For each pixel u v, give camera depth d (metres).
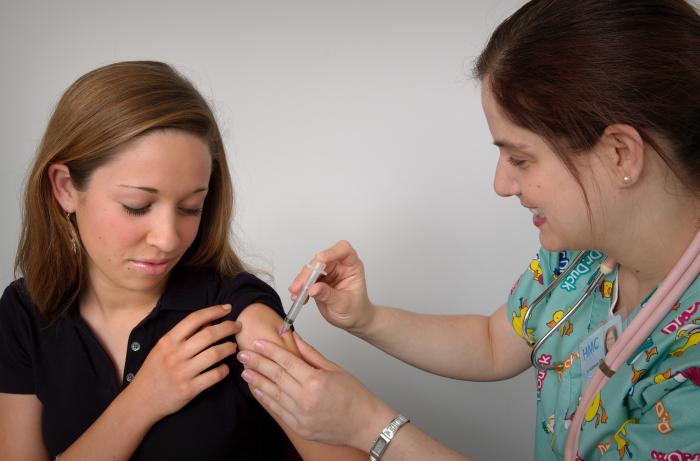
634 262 0.83
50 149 0.89
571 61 0.76
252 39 1.41
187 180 0.87
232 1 1.40
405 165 1.42
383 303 1.46
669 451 0.74
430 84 1.39
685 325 0.78
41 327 0.97
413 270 1.44
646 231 0.80
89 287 0.98
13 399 0.98
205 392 0.93
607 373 0.83
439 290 1.45
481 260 1.43
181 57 1.42
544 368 0.96
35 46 1.41
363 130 1.42
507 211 1.40
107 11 1.41
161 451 0.91
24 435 0.98
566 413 0.92
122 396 0.90
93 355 0.96
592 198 0.78
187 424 0.92
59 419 0.96
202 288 0.99
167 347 0.90
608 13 0.76
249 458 0.97
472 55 1.37
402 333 1.05
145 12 1.41
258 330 0.93
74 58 1.42
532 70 0.78
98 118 0.85
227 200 1.00
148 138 0.85
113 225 0.87
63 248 0.94
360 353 1.50
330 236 1.45
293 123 1.43
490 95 0.82
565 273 0.96
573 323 0.95
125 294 0.96
